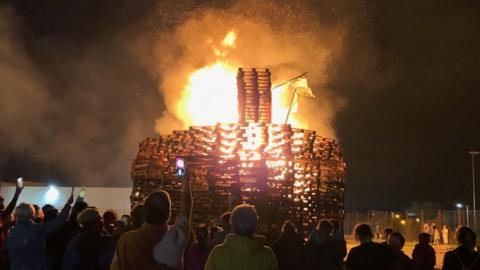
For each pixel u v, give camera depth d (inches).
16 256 218.1
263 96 394.0
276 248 259.4
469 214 1290.6
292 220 363.6
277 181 363.6
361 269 217.6
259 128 371.2
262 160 364.5
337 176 396.2
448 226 1320.1
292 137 375.9
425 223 1305.4
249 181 363.3
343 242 315.9
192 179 373.4
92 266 212.1
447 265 229.1
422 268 306.2
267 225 354.3
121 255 146.4
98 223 219.0
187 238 149.4
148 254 144.7
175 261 144.8
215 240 252.5
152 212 148.7
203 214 366.0
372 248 219.8
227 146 370.3
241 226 153.3
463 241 230.2
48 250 259.3
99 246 214.7
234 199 294.8
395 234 278.7
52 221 225.3
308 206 372.2
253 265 151.3
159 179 387.9
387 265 219.0
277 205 360.2
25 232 218.8
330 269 296.4
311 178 376.2
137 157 402.0
